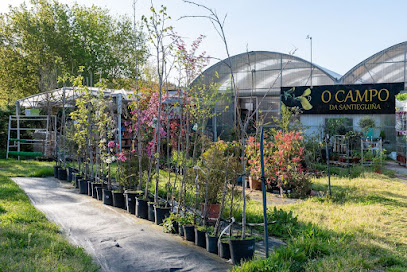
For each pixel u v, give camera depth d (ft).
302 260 19.58
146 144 41.29
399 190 41.47
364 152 63.05
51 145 65.31
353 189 41.86
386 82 78.38
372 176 50.52
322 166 56.29
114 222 28.30
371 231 25.52
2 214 26.55
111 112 39.86
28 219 26.21
